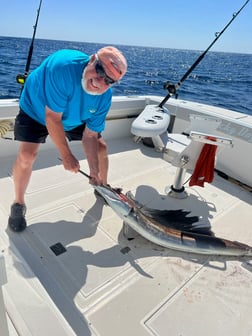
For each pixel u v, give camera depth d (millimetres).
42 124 1646
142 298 1432
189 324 1325
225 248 1739
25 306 994
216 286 1549
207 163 2027
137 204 2008
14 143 2639
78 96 1479
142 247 1766
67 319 1282
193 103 3287
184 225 1871
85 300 1386
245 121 2684
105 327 1269
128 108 3238
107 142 3305
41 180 2389
